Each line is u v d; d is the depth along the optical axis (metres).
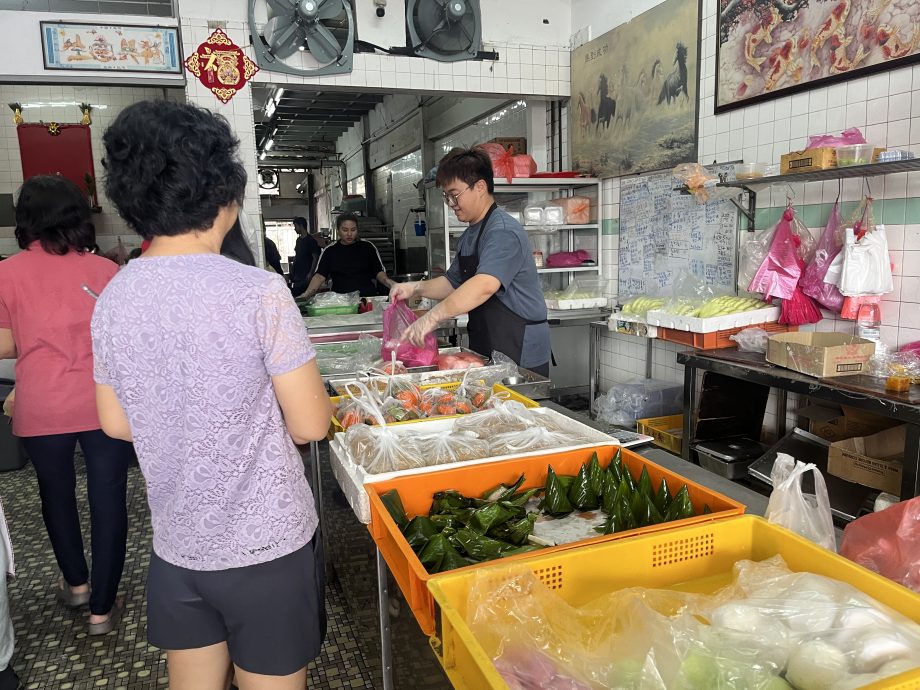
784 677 0.84
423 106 7.89
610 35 4.66
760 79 3.52
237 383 1.05
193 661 1.24
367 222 9.66
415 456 1.57
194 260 1.04
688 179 3.43
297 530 1.17
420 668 1.18
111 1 4.31
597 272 5.16
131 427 1.10
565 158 5.43
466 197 2.69
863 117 3.01
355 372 2.63
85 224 2.13
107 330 1.04
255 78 4.45
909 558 1.08
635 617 0.90
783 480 1.32
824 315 3.31
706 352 3.26
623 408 4.22
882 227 2.91
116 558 2.28
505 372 2.43
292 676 1.22
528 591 0.98
